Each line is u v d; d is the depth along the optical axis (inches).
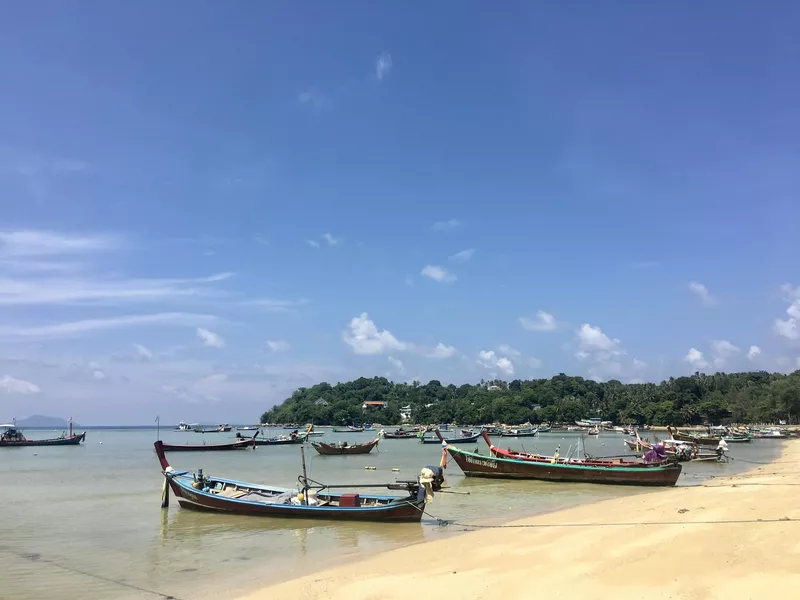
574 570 637.9
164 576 745.6
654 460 1705.2
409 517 1051.9
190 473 1317.7
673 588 546.9
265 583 690.8
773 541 699.4
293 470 2342.5
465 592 585.0
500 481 1715.1
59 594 671.1
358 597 594.9
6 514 1240.2
